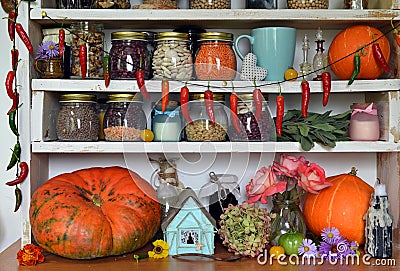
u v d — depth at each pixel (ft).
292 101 6.39
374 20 5.76
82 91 5.74
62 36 5.55
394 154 6.03
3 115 6.38
